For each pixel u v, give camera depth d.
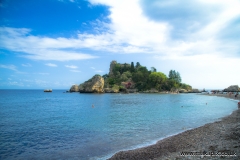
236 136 17.39
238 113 36.25
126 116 35.44
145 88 183.12
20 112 44.31
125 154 14.54
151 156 13.93
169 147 15.95
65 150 16.17
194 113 38.56
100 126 26.11
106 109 48.47
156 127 24.94
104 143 17.98
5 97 120.44
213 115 35.50
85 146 17.17
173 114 37.25
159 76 183.62
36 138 20.27
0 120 32.59
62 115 38.34
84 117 35.03
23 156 14.90
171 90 181.38
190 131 21.62
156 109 46.72
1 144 18.12
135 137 19.98
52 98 107.94
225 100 79.31
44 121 31.17
